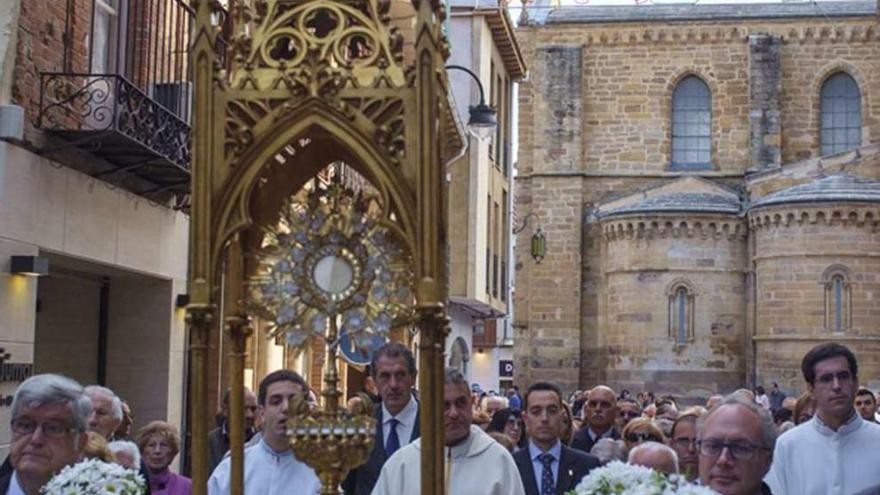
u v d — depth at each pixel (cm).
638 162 5622
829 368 851
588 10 5672
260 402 824
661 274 5078
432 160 518
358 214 550
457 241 3875
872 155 5031
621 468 556
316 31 550
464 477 766
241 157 529
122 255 1700
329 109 525
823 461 852
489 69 4200
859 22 5481
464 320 4450
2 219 1347
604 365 5428
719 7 5594
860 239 4778
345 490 912
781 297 4862
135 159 1588
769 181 5184
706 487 534
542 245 5538
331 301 544
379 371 929
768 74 5484
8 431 1377
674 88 5634
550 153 5628
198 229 525
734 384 5041
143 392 1883
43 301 1823
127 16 1752
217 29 539
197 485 520
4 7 1363
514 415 1273
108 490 589
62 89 1491
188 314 523
